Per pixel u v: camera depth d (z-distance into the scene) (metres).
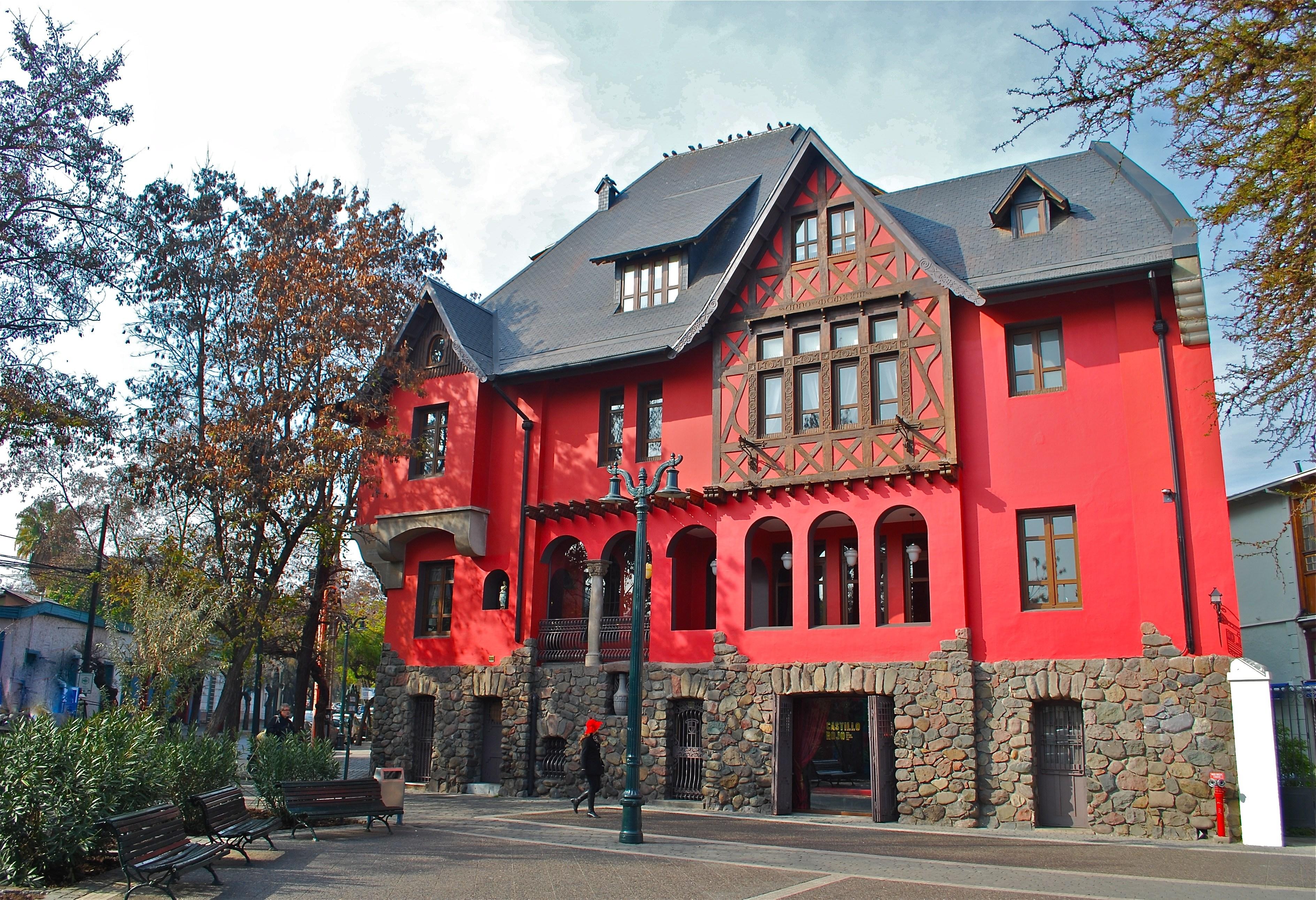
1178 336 16.27
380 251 24.39
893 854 12.51
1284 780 15.88
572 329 22.55
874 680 17.17
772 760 17.69
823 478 18.25
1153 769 15.00
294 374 22.27
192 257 22.17
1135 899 9.38
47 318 16.75
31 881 9.18
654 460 20.75
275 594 22.27
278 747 14.58
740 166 24.89
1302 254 7.86
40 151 16.45
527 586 21.52
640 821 13.12
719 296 19.45
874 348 18.42
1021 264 17.38
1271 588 22.58
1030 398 17.23
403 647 23.08
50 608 34.81
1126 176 18.03
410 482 23.19
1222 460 15.55
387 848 12.19
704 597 21.31
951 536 17.06
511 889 9.52
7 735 10.48
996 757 16.09
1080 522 16.42
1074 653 15.95
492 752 21.64
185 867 8.88
